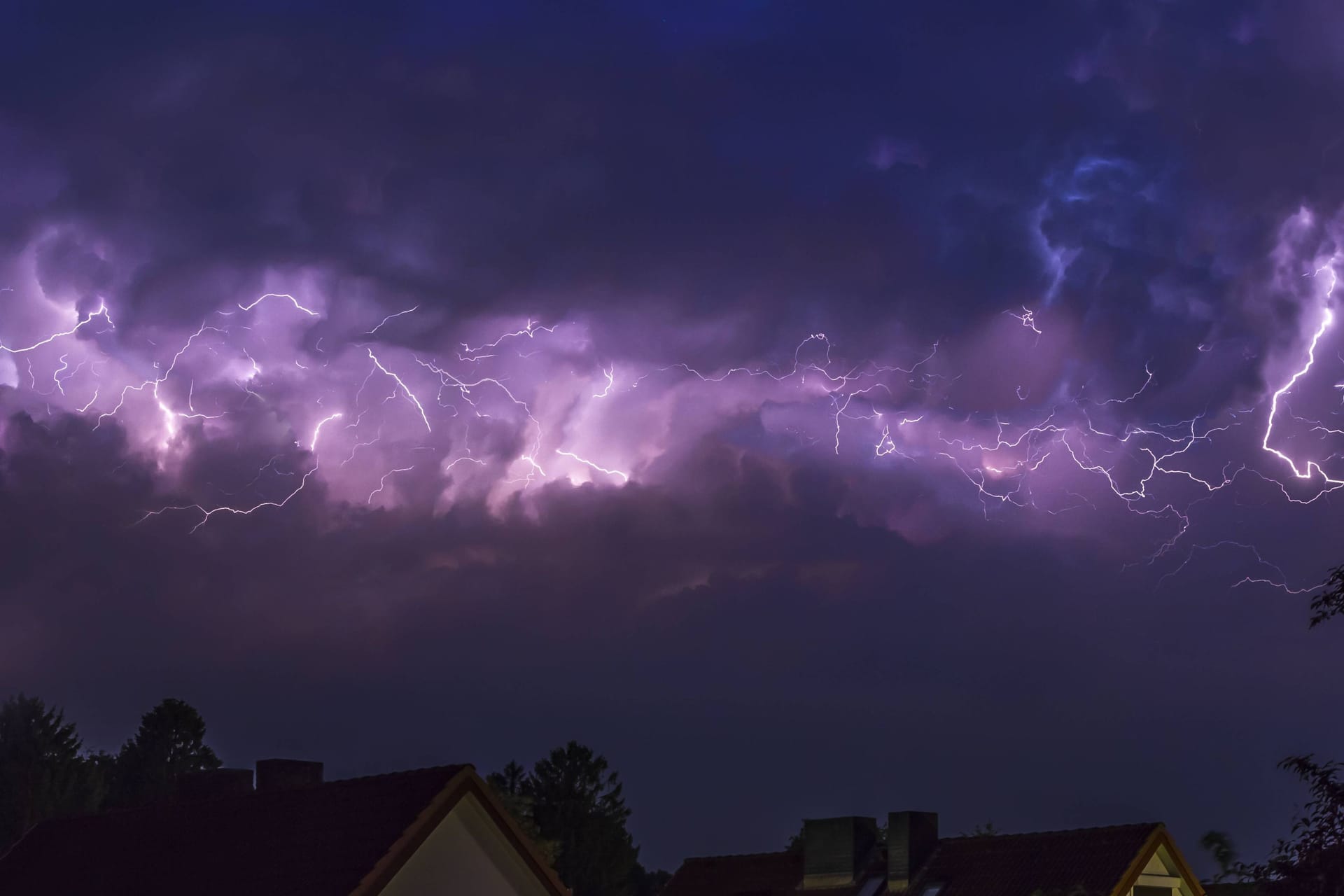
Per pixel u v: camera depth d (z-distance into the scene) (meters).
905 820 32.53
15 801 64.19
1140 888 28.38
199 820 23.16
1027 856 30.11
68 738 66.62
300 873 20.12
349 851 20.02
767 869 36.94
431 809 20.09
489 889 20.75
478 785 20.78
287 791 22.59
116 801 72.19
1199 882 28.52
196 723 75.81
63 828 25.45
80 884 23.33
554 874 21.20
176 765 74.31
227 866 21.38
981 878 30.39
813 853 34.72
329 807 21.47
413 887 20.00
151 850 23.06
